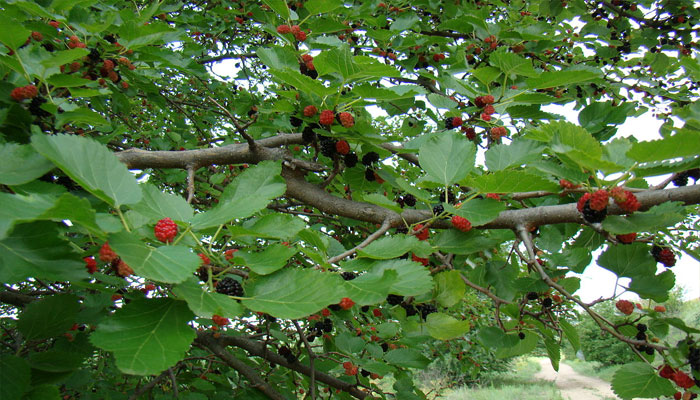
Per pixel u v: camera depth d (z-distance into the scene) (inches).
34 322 48.7
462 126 104.8
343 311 68.9
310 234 58.0
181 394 113.3
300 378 124.5
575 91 164.9
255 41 205.2
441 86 127.3
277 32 109.0
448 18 161.5
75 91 68.7
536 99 95.3
